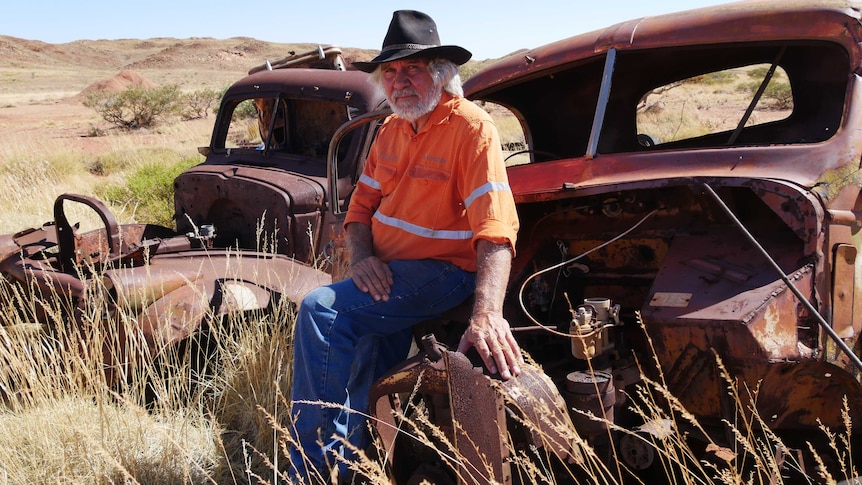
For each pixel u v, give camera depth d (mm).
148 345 4242
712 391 2809
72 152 18141
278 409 4090
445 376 2754
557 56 4113
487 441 2609
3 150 18219
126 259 4766
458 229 3258
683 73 4852
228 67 177125
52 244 5219
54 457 3607
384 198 3488
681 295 2867
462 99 3262
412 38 3189
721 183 2963
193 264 4828
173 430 3869
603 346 3014
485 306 2838
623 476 3146
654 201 3465
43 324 4832
